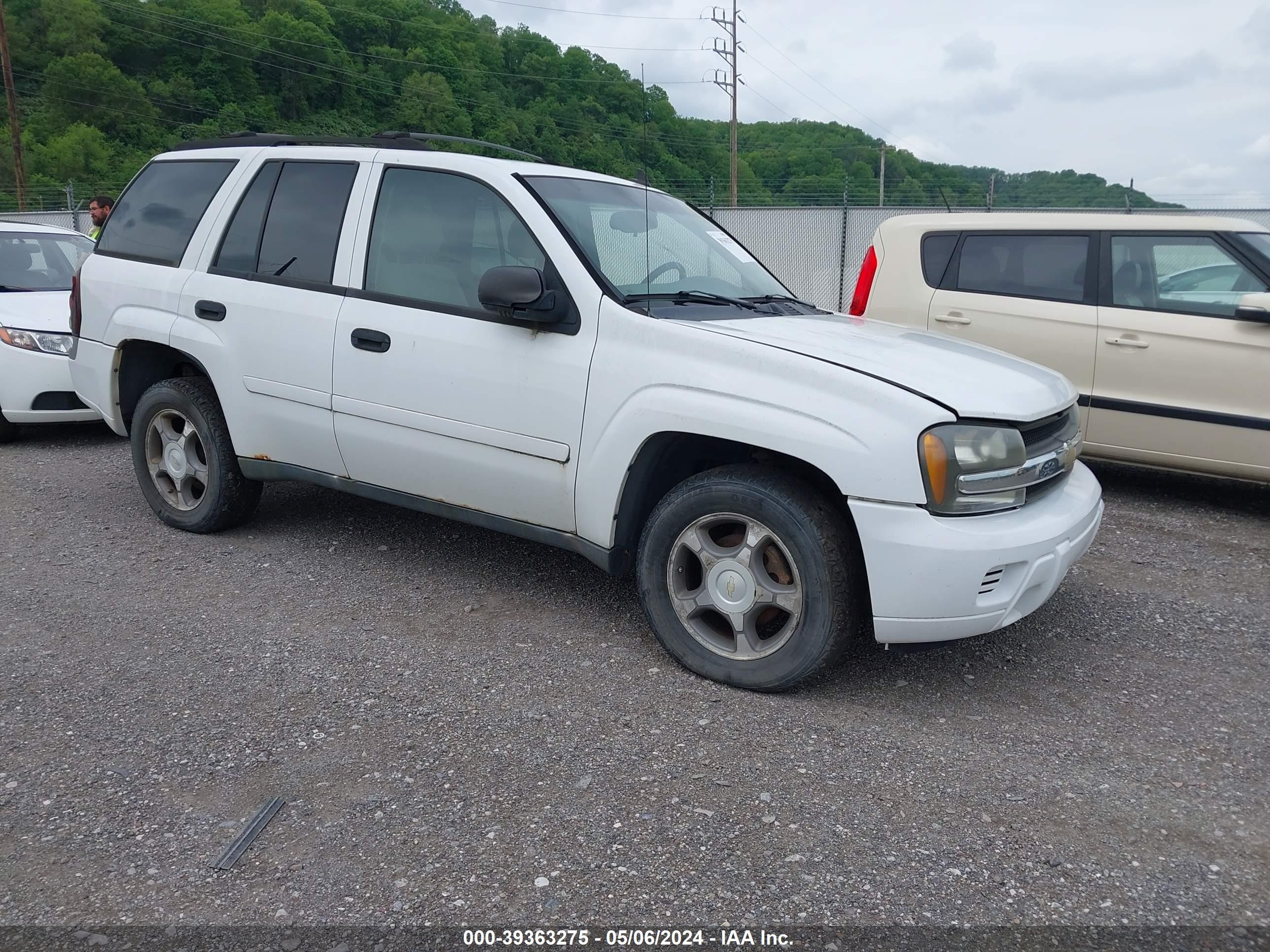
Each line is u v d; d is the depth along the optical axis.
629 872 2.46
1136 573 4.85
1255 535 5.49
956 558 3.08
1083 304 6.20
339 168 4.41
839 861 2.51
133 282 4.96
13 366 7.09
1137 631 4.12
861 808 2.75
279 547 4.90
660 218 4.40
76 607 4.13
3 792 2.79
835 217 16.45
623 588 4.45
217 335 4.61
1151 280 6.03
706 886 2.41
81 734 3.11
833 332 3.78
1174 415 5.87
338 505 5.59
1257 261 5.71
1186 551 5.19
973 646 3.94
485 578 4.54
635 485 3.60
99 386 5.17
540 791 2.81
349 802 2.75
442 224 4.04
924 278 6.79
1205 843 2.62
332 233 4.34
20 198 38.09
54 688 3.42
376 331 4.09
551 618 4.09
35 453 7.07
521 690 3.44
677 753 3.03
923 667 3.72
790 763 2.99
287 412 4.43
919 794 2.83
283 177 4.59
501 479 3.88
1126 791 2.88
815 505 3.25
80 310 5.21
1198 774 2.99
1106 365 6.09
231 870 2.45
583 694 3.42
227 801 2.75
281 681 3.48
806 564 3.24
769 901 2.35
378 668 3.60
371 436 4.18
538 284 3.54
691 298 3.92
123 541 4.99
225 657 3.68
